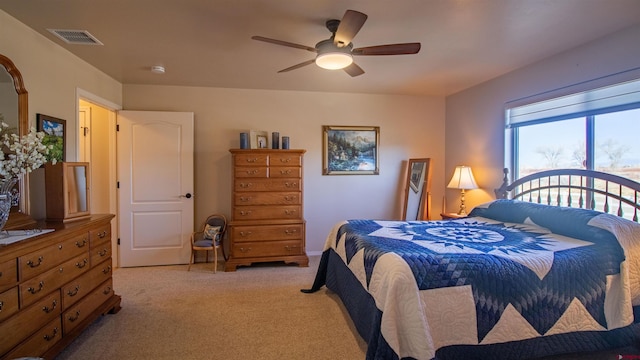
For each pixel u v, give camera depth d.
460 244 2.20
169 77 3.76
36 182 2.45
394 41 2.71
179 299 2.97
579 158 2.87
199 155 4.21
